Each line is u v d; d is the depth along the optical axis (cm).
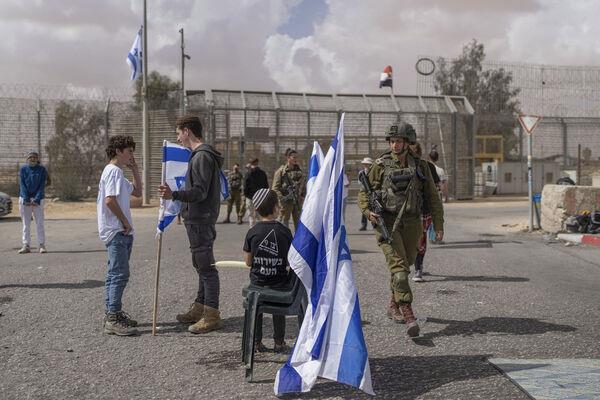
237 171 1758
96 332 592
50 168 2766
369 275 881
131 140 606
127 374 475
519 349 526
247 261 498
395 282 564
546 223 1431
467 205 2639
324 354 434
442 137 2955
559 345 538
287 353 523
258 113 2717
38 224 1138
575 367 468
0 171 2759
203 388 443
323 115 2802
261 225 498
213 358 512
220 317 636
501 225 1642
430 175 608
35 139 2780
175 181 604
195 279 846
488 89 4212
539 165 3400
